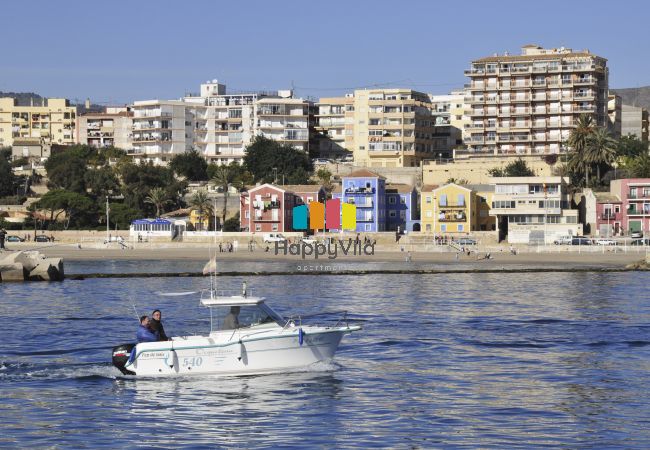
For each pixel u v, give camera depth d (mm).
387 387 49781
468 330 70250
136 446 39844
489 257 158875
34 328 72000
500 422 43219
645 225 185250
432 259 158250
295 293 101562
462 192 191375
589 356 58844
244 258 162500
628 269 136375
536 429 42031
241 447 39656
